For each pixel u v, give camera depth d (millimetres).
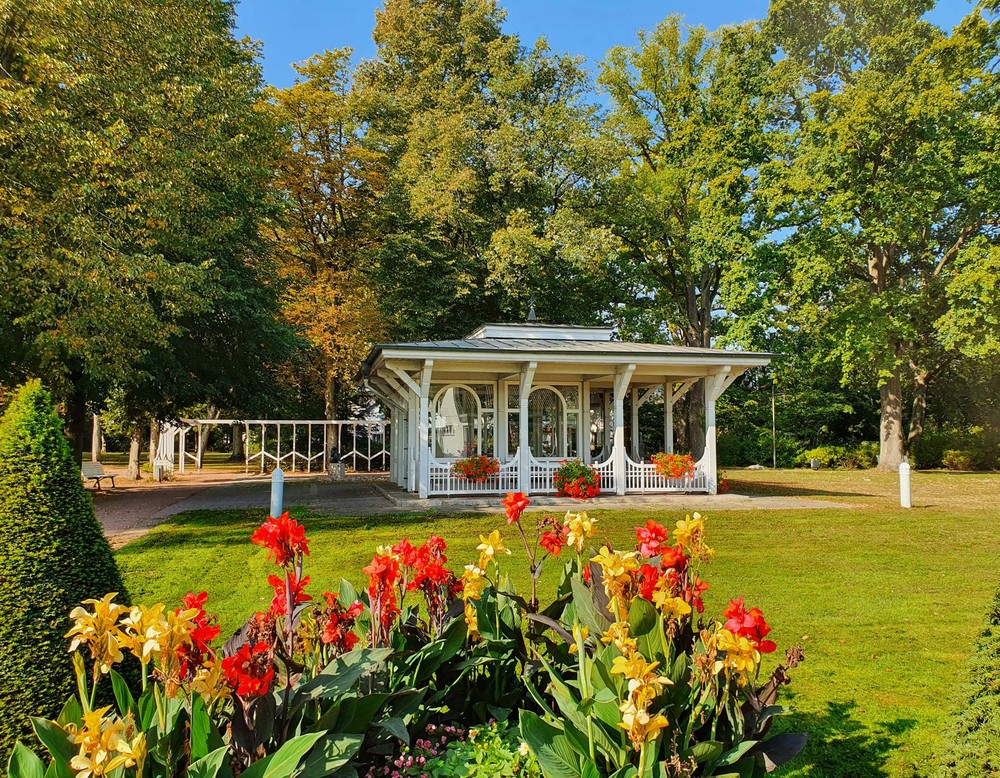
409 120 29984
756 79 28297
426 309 25891
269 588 7305
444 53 30422
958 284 23703
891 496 18031
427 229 26453
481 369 16156
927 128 24141
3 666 3111
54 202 11578
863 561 9000
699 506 14773
